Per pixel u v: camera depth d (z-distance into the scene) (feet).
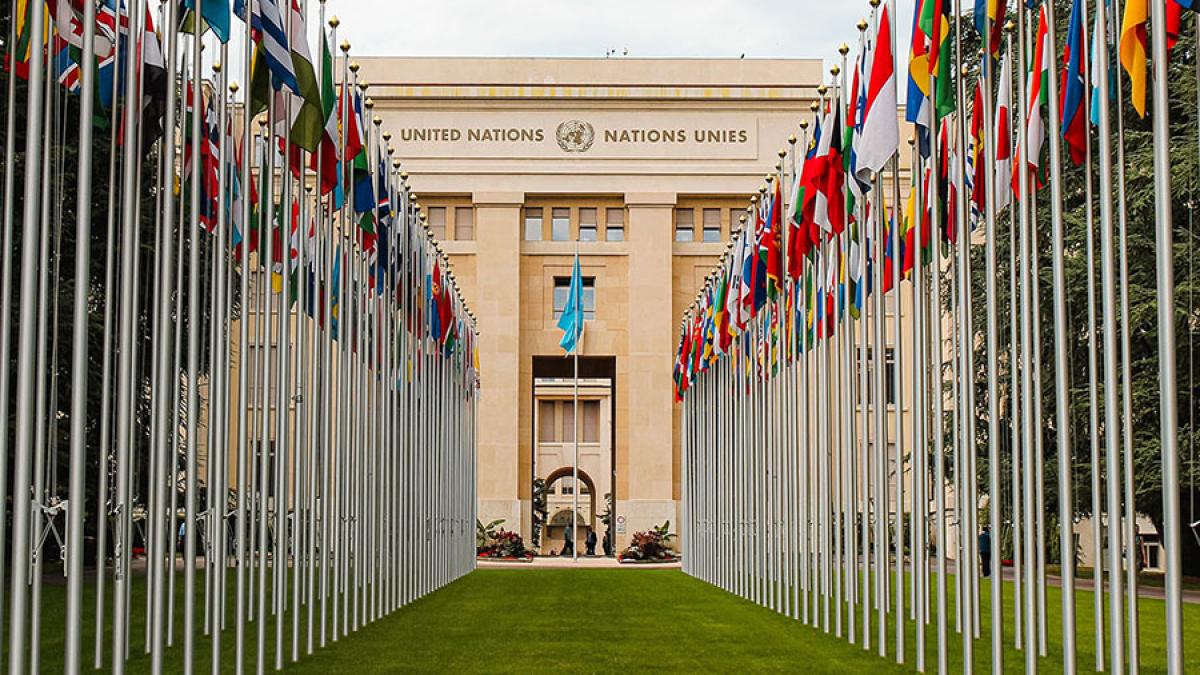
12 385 107.65
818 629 92.79
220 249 63.82
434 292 132.36
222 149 63.41
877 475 77.25
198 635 86.43
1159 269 47.14
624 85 242.99
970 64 128.16
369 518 100.17
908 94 64.54
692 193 242.17
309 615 77.25
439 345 134.62
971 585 62.13
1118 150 55.36
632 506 232.94
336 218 127.03
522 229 244.01
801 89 242.78
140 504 131.85
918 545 68.80
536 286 241.96
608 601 119.55
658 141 243.19
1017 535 73.92
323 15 73.87
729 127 243.81
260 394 82.23
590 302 242.99
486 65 242.37
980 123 70.18
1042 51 62.75
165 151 56.59
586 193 241.96
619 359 239.71
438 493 138.41
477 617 101.04
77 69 63.67
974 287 149.79
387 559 107.76
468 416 176.55
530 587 141.18
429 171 240.73
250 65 64.69
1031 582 59.88
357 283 104.12
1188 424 123.54
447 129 241.96
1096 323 57.62
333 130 75.87
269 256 69.92
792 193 94.79
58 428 118.42
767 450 116.78
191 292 57.98
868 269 81.76
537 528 357.41
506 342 235.61
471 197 241.76
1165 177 47.01
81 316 47.67
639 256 240.32
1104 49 53.16
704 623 96.63
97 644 67.10
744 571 127.44
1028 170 63.10
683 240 245.65
